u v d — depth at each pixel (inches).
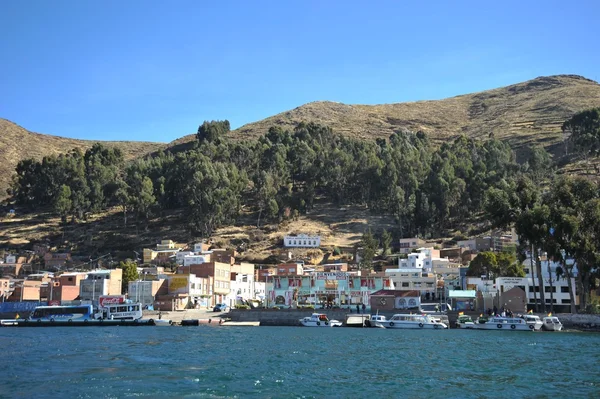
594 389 2012.8
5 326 5383.9
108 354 2869.1
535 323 4658.0
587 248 4680.1
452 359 2736.2
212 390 1962.4
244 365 2507.4
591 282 5054.1
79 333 4325.8
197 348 3161.9
